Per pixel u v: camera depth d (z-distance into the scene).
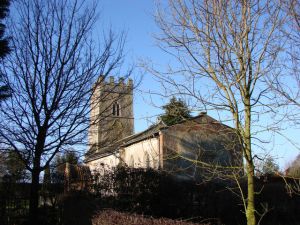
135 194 17.05
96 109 14.99
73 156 15.52
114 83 15.60
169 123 9.41
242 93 8.00
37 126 13.79
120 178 17.42
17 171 18.31
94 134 15.27
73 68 14.28
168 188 17.64
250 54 7.88
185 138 25.64
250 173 7.91
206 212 17.69
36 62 14.00
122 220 10.66
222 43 8.03
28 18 14.34
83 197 17.47
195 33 8.38
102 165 24.17
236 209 17.77
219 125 8.77
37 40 14.14
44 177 19.56
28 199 18.34
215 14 8.08
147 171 17.67
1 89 13.80
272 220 18.86
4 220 17.66
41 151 13.89
